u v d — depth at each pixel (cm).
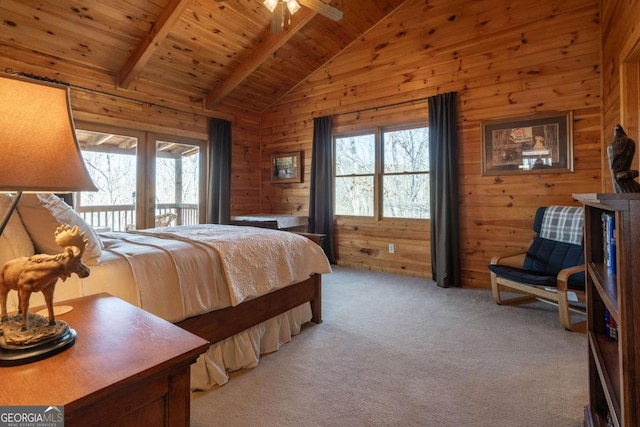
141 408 80
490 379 190
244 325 208
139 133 429
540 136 345
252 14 380
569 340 240
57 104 91
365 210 480
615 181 117
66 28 326
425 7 414
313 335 251
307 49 464
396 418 157
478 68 380
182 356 85
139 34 354
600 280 121
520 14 355
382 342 239
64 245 95
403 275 439
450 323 274
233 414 161
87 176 95
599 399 144
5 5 290
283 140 557
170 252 184
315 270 260
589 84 321
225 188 510
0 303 91
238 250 209
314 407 166
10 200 146
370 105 463
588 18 321
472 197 387
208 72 449
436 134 399
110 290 157
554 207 319
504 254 334
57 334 87
